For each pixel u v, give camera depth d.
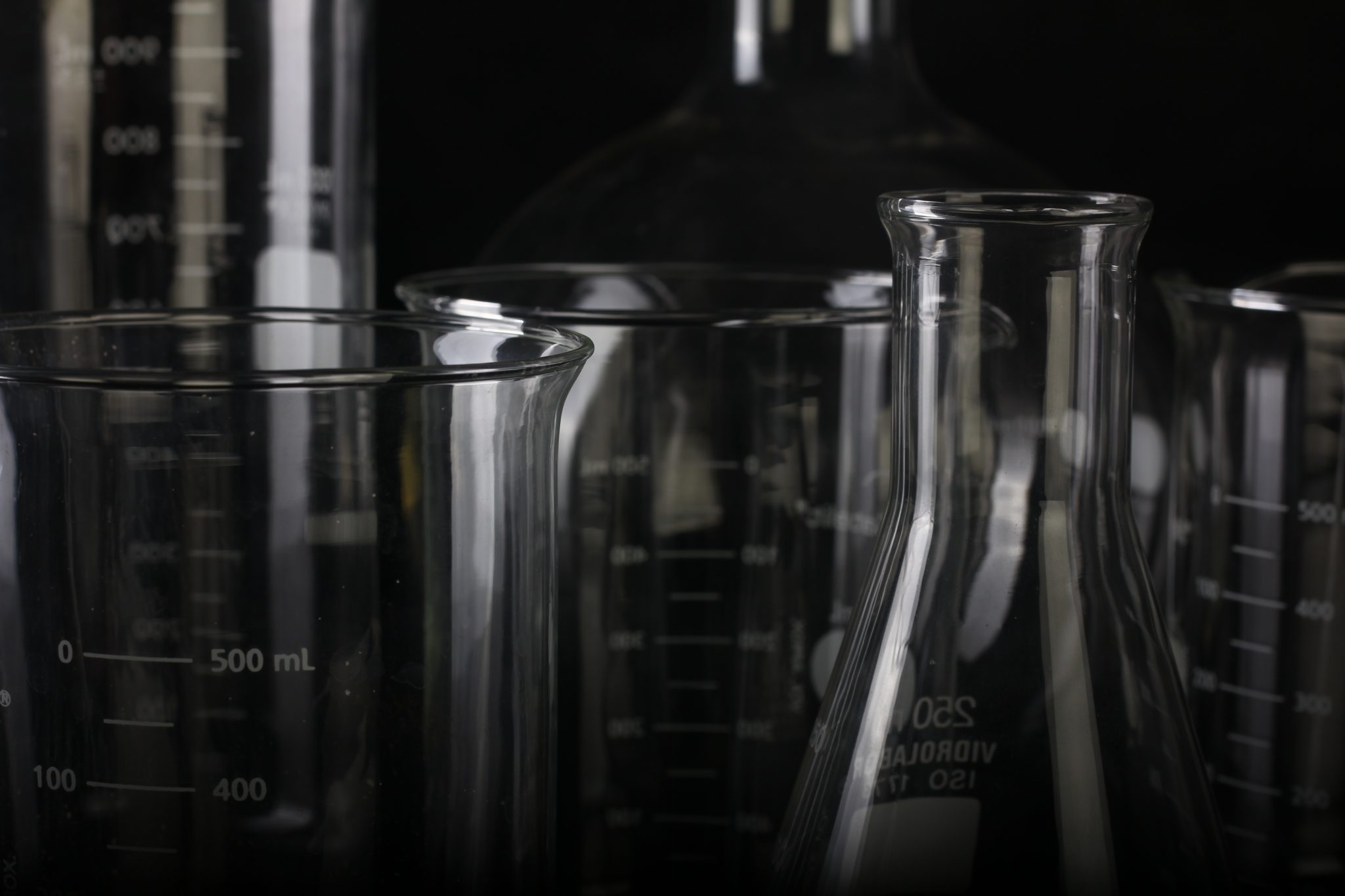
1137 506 0.51
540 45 0.66
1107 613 0.38
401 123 0.67
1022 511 0.38
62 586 0.37
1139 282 0.52
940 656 0.38
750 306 0.50
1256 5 0.65
